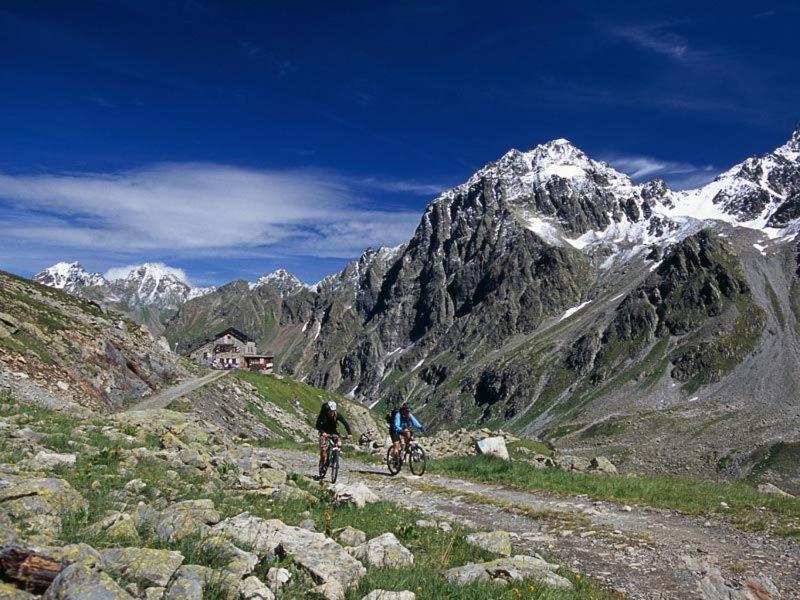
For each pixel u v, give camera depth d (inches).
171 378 2687.0
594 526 599.2
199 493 508.1
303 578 300.2
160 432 856.9
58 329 2032.5
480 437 1509.6
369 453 1309.1
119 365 2233.0
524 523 629.0
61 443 591.2
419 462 989.2
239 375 3410.4
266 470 723.4
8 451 489.7
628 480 913.5
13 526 280.4
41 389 1507.1
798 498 795.4
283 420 3019.2
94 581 212.8
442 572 365.1
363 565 347.6
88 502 375.6
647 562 477.4
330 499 603.2
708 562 481.1
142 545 304.8
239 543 331.9
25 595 208.8
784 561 489.7
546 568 411.2
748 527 600.4
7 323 1761.8
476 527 587.8
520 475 937.5
